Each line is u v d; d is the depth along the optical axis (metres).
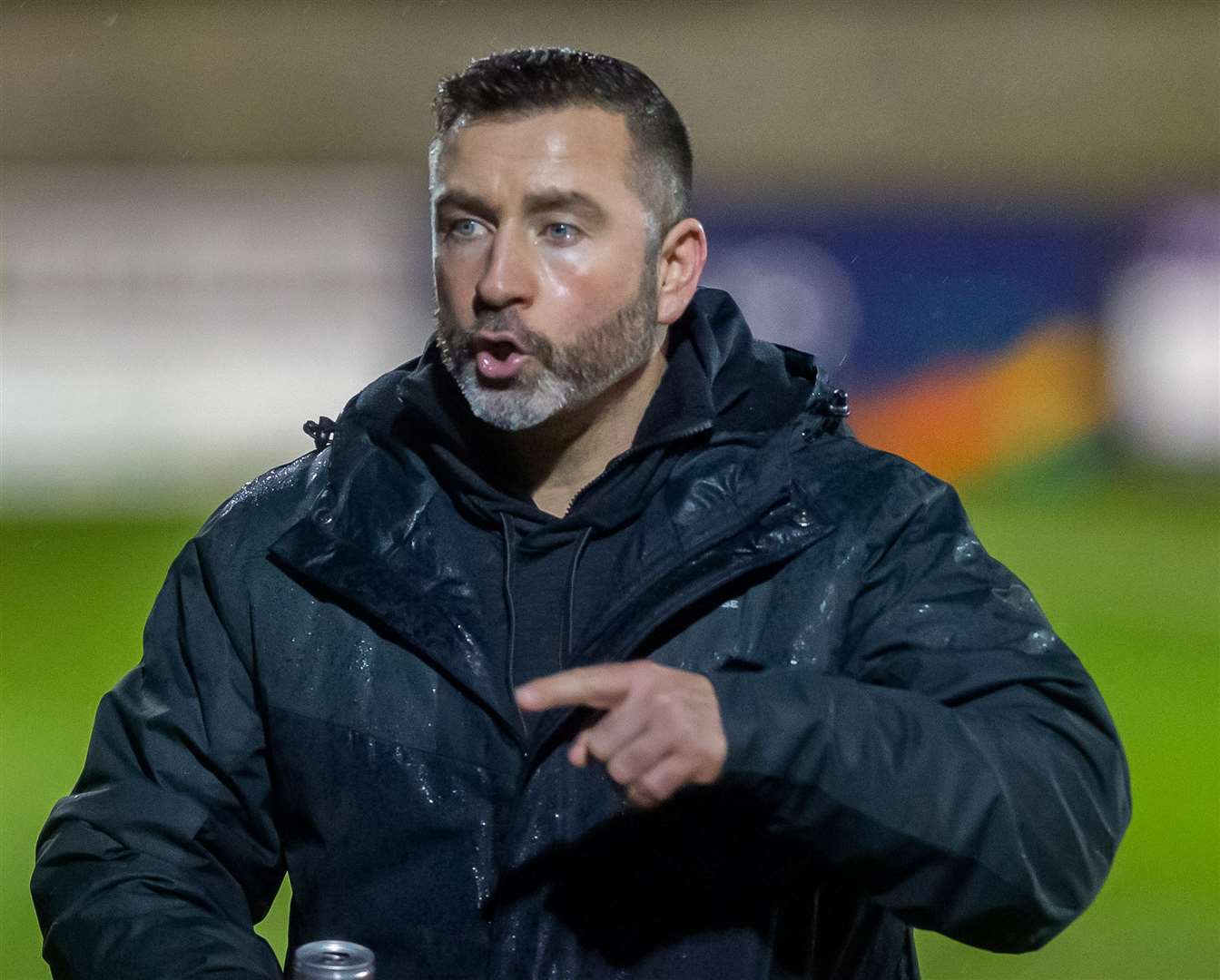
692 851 6.38
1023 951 6.40
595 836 6.40
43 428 49.91
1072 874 6.24
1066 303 49.19
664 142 6.83
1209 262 49.16
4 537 40.88
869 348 49.78
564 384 6.64
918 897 6.10
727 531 6.64
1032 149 55.03
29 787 24.45
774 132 55.03
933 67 55.06
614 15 55.12
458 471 6.90
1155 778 25.42
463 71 6.81
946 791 5.93
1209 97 55.03
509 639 6.72
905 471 6.97
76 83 53.31
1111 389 49.06
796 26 54.94
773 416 6.97
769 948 6.39
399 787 6.60
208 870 6.93
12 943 18.45
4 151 53.50
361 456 7.10
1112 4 54.75
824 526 6.67
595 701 5.57
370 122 54.66
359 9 54.44
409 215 53.81
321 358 52.19
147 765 6.98
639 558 6.67
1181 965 18.42
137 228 52.34
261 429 51.03
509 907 6.39
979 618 6.57
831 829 5.92
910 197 50.41
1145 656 32.06
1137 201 49.44
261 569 6.95
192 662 6.99
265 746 6.92
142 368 50.88
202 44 54.22
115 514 43.69
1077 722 6.40
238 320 51.91
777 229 50.62
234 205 52.97
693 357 7.02
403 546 6.87
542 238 6.63
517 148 6.57
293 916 6.97
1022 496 48.56
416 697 6.68
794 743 5.75
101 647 32.16
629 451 6.71
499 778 6.57
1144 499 47.66
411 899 6.54
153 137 53.94
